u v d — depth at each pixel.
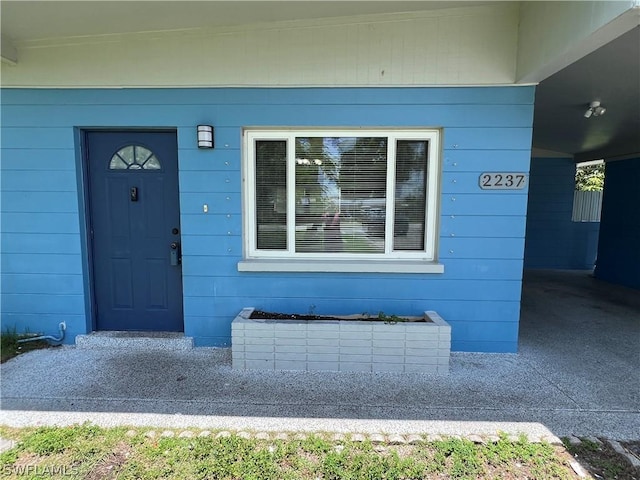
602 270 7.35
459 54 3.20
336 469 1.96
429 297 3.46
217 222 3.45
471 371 3.12
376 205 3.49
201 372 3.06
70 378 2.94
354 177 3.47
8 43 3.20
